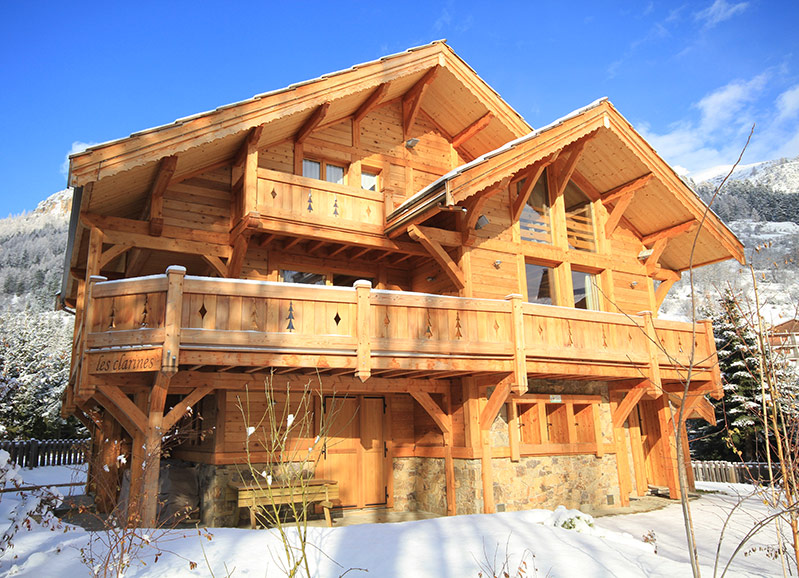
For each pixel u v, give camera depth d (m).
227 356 8.52
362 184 13.71
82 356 8.53
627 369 12.51
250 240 12.06
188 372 9.58
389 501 12.27
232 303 8.68
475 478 11.16
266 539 7.30
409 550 6.94
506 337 10.93
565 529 8.21
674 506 13.39
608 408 14.05
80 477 18.17
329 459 11.66
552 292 14.57
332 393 11.59
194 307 8.43
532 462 12.29
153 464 8.30
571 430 13.14
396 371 10.55
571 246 15.21
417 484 12.68
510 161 11.82
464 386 11.66
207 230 11.62
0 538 7.17
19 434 24.00
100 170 9.02
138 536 6.54
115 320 8.49
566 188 15.61
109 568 6.05
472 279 12.80
